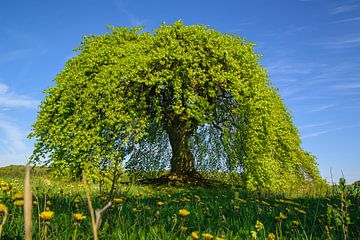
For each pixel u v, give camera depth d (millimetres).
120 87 10805
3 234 1855
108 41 13367
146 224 2514
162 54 11195
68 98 11055
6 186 3355
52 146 10703
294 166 13469
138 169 14477
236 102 12031
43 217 1809
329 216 2012
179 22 12336
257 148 11281
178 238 2264
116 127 10367
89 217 2623
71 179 9766
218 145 13141
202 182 13336
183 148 14125
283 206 4250
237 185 12477
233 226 2871
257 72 12125
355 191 5094
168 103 12742
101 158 9984
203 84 11742
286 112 14883
